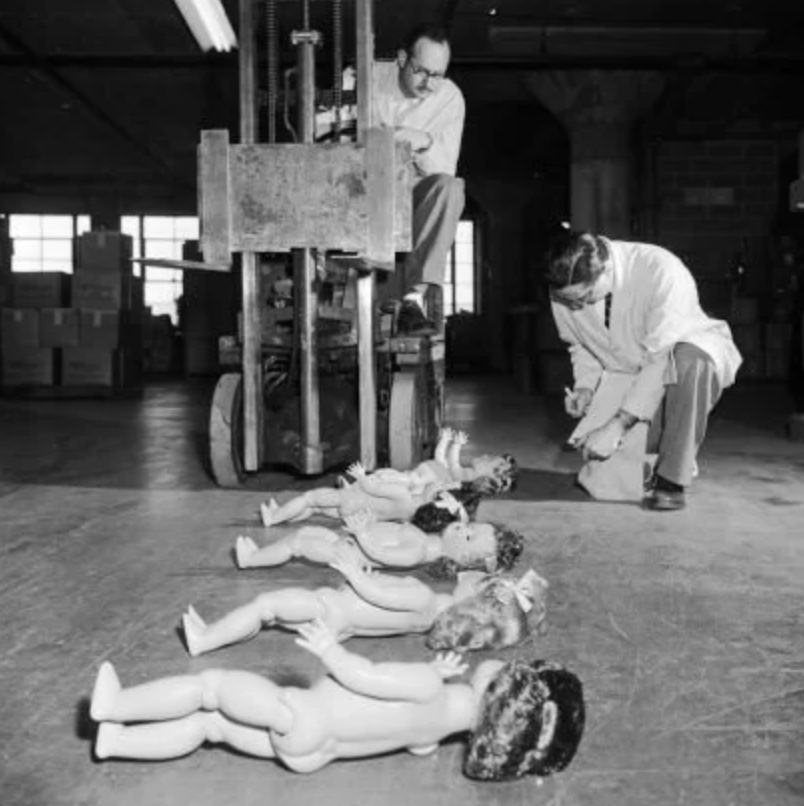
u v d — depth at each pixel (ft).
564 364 47.80
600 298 16.30
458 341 83.15
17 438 27.63
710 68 45.50
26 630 10.00
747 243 55.11
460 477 15.21
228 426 18.13
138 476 20.07
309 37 17.49
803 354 28.94
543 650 9.33
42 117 64.49
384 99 19.61
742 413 35.86
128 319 45.06
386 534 11.59
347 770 6.85
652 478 17.26
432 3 39.78
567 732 6.58
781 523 15.21
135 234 91.97
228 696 6.68
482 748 6.60
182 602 10.95
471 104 58.54
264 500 17.07
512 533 11.53
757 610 10.66
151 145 71.56
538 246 81.00
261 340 18.35
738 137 59.26
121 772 6.86
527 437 27.84
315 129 18.38
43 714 7.89
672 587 11.55
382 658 8.98
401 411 17.67
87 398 43.32
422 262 19.35
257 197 16.90
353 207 16.80
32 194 88.02
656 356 15.83
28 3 40.98
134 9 41.52
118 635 9.82
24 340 42.93
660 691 8.33
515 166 76.54
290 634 9.71
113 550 13.42
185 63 46.70
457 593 9.63
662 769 6.89
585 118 49.55
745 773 6.84
